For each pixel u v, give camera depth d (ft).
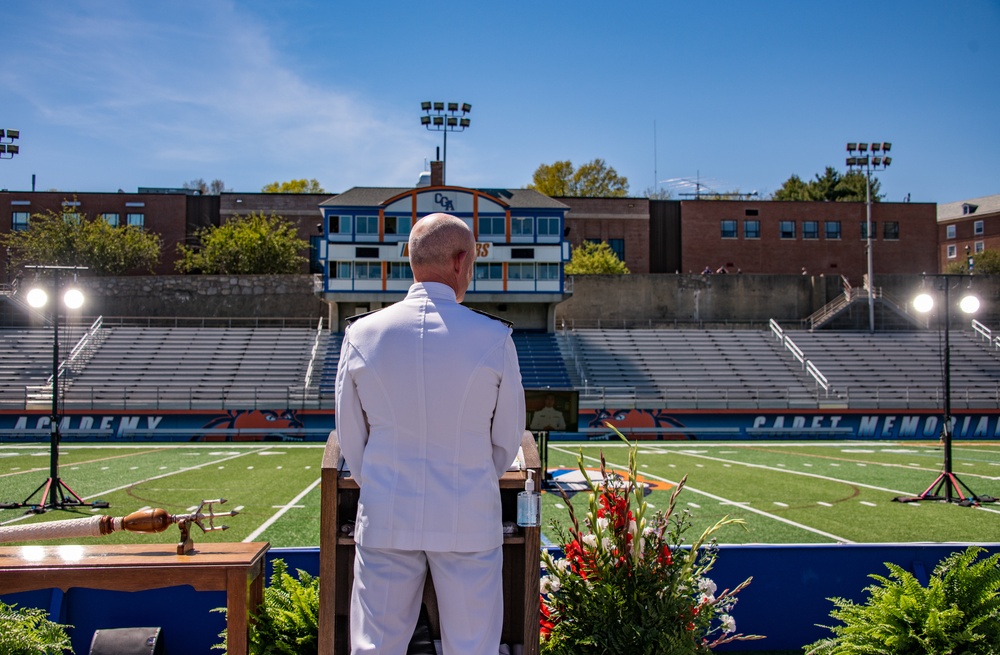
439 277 8.86
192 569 10.91
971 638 12.43
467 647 7.97
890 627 13.14
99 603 15.08
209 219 152.87
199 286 116.06
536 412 39.42
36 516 36.81
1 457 63.87
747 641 16.56
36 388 86.02
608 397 89.35
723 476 52.70
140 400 83.46
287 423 83.30
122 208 150.71
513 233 102.99
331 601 9.16
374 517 8.15
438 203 101.96
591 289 121.90
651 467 57.77
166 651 15.06
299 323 116.37
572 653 10.69
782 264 155.53
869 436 88.07
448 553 8.08
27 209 147.74
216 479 50.49
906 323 118.93
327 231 100.83
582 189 219.41
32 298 38.45
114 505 40.24
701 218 155.63
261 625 11.25
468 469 8.26
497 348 8.41
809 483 49.37
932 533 33.37
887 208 157.69
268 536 32.24
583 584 11.19
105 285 113.91
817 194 240.73
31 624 12.25
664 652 10.52
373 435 8.41
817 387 96.22
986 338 110.01
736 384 96.37
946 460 41.93
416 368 8.17
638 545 11.18
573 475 45.60
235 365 95.30
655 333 108.88
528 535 9.18
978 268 174.40
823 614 16.74
